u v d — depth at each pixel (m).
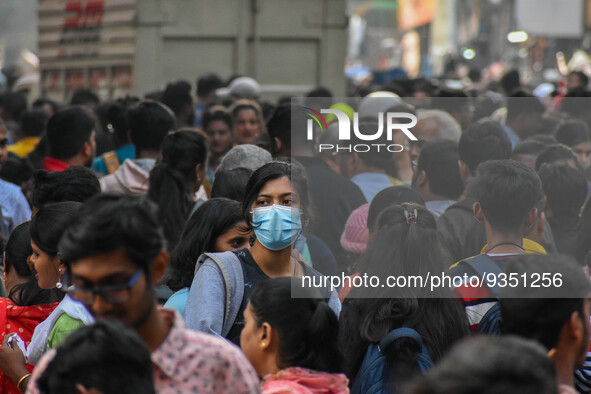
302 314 7.13
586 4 63.44
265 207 8.61
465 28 110.44
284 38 34.50
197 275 8.94
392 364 7.75
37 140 21.66
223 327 8.73
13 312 9.16
